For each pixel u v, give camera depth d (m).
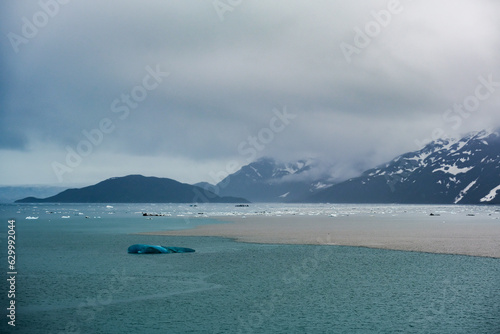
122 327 20.47
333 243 52.84
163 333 19.59
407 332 19.53
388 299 25.08
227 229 79.19
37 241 57.72
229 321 21.23
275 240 57.25
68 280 30.72
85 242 56.22
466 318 21.41
